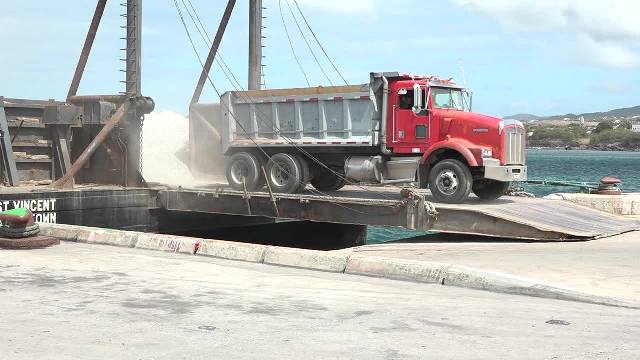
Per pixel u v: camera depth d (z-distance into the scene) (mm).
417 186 16062
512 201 16250
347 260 9023
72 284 7762
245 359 4852
